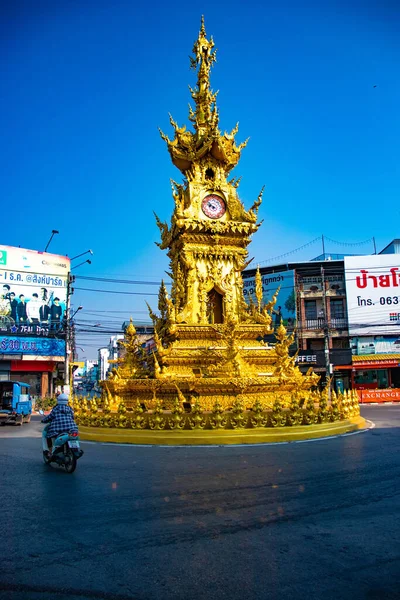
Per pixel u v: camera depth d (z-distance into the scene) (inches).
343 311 2372.0
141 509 362.0
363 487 421.7
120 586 238.8
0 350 1926.7
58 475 492.7
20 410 1284.4
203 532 310.3
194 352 840.9
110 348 3508.9
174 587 236.8
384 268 2333.9
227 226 928.9
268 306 934.4
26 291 2009.1
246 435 672.4
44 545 292.2
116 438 693.3
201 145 956.6
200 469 501.0
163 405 769.6
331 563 262.4
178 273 941.8
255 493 402.6
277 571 253.0
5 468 540.7
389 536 302.2
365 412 1411.2
